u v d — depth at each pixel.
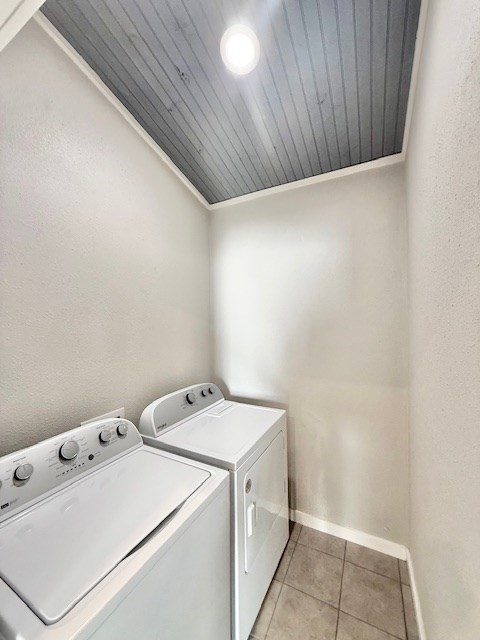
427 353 0.99
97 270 1.34
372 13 0.97
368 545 1.67
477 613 0.54
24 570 0.64
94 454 1.07
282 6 0.96
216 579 0.97
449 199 0.70
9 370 1.01
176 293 1.88
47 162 1.13
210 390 1.89
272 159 1.73
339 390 1.77
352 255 1.73
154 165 1.68
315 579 1.46
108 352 1.39
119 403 1.45
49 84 1.13
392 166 1.63
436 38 0.81
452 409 0.70
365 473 1.69
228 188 2.04
